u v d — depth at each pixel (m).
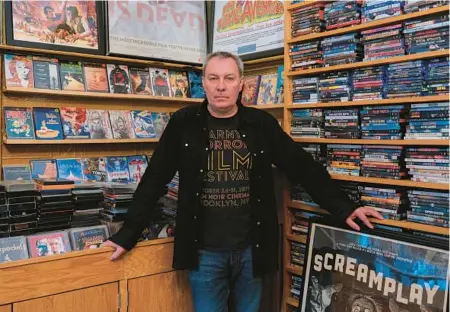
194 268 1.91
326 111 2.18
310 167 1.97
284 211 2.39
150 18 2.83
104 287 1.92
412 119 1.85
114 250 1.92
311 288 2.06
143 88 2.76
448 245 1.65
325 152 2.24
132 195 2.12
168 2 2.93
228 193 1.87
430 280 1.68
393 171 1.92
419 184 1.82
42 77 2.39
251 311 2.00
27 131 2.34
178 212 1.94
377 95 1.98
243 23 2.94
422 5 1.80
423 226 1.82
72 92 2.45
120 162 2.75
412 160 1.86
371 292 1.85
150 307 2.07
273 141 1.97
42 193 1.91
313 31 2.23
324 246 2.04
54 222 1.94
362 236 1.91
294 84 2.33
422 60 1.82
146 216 1.93
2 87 2.32
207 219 1.88
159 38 2.87
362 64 2.00
